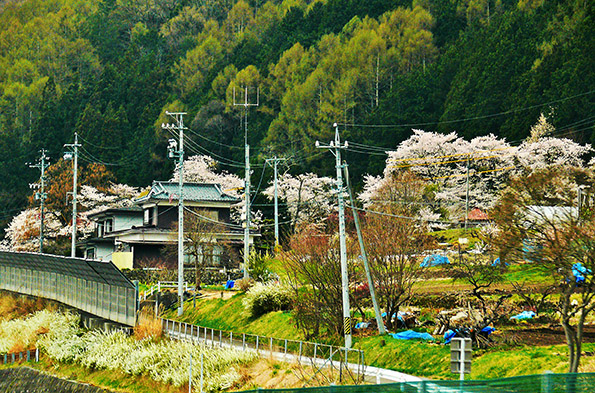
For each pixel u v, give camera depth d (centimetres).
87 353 3897
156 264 6512
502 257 2511
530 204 2425
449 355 2644
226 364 3116
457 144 7306
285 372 2816
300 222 7594
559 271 2305
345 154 9856
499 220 2459
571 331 2109
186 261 6581
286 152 10538
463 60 9538
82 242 7844
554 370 2222
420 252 3606
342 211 3133
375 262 3562
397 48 11356
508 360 2422
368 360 2923
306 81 11338
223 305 4475
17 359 4294
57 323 4444
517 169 7000
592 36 7919
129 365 3497
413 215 5653
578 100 7525
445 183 7119
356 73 10956
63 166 9906
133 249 6519
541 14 9462
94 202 8688
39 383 3831
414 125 9294
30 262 5425
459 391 1584
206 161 9700
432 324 3266
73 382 3662
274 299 4019
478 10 11300
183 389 3094
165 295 5006
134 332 3928
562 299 2462
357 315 3616
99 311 4516
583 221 2303
